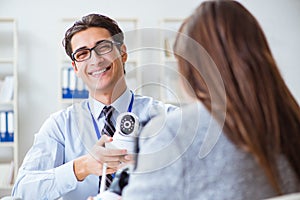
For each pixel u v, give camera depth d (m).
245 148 0.82
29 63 4.07
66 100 3.83
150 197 0.82
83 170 1.44
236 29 0.84
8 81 3.90
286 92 0.85
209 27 0.85
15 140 3.82
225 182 0.83
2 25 4.04
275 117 0.82
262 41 0.85
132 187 0.84
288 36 4.29
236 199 0.82
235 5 0.87
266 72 0.83
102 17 1.25
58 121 1.66
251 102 0.81
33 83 4.07
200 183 0.83
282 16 4.29
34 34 4.07
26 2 4.07
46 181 1.52
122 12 4.16
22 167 1.62
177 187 0.82
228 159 0.83
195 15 0.87
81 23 1.24
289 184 0.83
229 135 0.83
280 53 4.29
